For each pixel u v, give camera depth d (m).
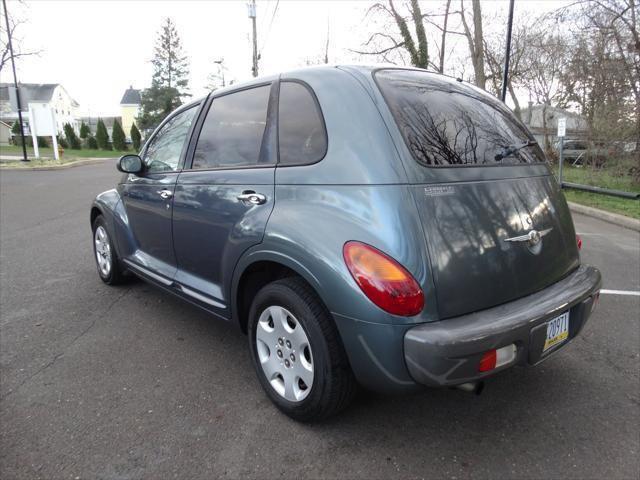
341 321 2.11
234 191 2.75
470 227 2.18
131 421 2.53
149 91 57.09
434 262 2.03
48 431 2.44
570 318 2.50
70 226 7.84
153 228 3.66
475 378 2.01
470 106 2.76
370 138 2.20
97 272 5.24
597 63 12.86
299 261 2.23
